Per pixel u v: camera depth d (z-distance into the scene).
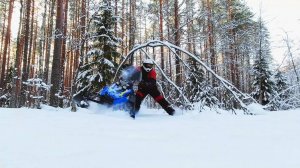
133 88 5.95
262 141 2.80
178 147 2.66
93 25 12.19
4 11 34.41
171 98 6.56
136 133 3.42
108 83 11.86
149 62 5.87
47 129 3.55
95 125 3.98
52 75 13.27
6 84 27.28
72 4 25.77
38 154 2.42
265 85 17.52
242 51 25.91
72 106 7.52
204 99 6.30
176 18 17.08
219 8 24.98
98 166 2.07
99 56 11.94
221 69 23.27
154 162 2.15
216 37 21.31
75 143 2.85
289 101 8.46
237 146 2.63
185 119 4.85
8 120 4.09
